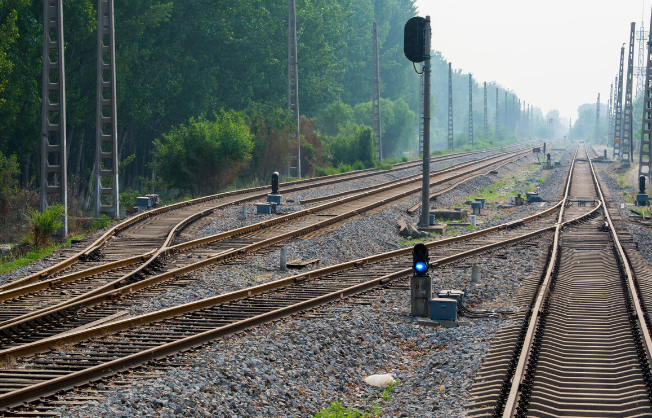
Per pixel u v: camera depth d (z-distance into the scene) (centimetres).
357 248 3241
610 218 4303
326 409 1276
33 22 5003
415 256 1919
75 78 5684
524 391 1245
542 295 2022
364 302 2016
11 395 1136
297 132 7094
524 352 1427
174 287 2216
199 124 5728
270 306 1927
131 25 6103
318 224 3528
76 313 1844
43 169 3678
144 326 1686
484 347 1561
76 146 6506
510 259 2834
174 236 3177
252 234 3338
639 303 1911
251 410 1212
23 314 1852
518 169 10612
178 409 1145
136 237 3183
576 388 1301
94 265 2558
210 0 7556
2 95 4588
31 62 5122
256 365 1402
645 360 1420
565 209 4962
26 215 3853
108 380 1280
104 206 4262
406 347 1706
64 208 3666
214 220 3722
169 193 6662
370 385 1449
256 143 6725
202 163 5625
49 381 1206
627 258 2769
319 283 2291
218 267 2570
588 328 1748
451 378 1396
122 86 6041
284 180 6750
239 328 1655
